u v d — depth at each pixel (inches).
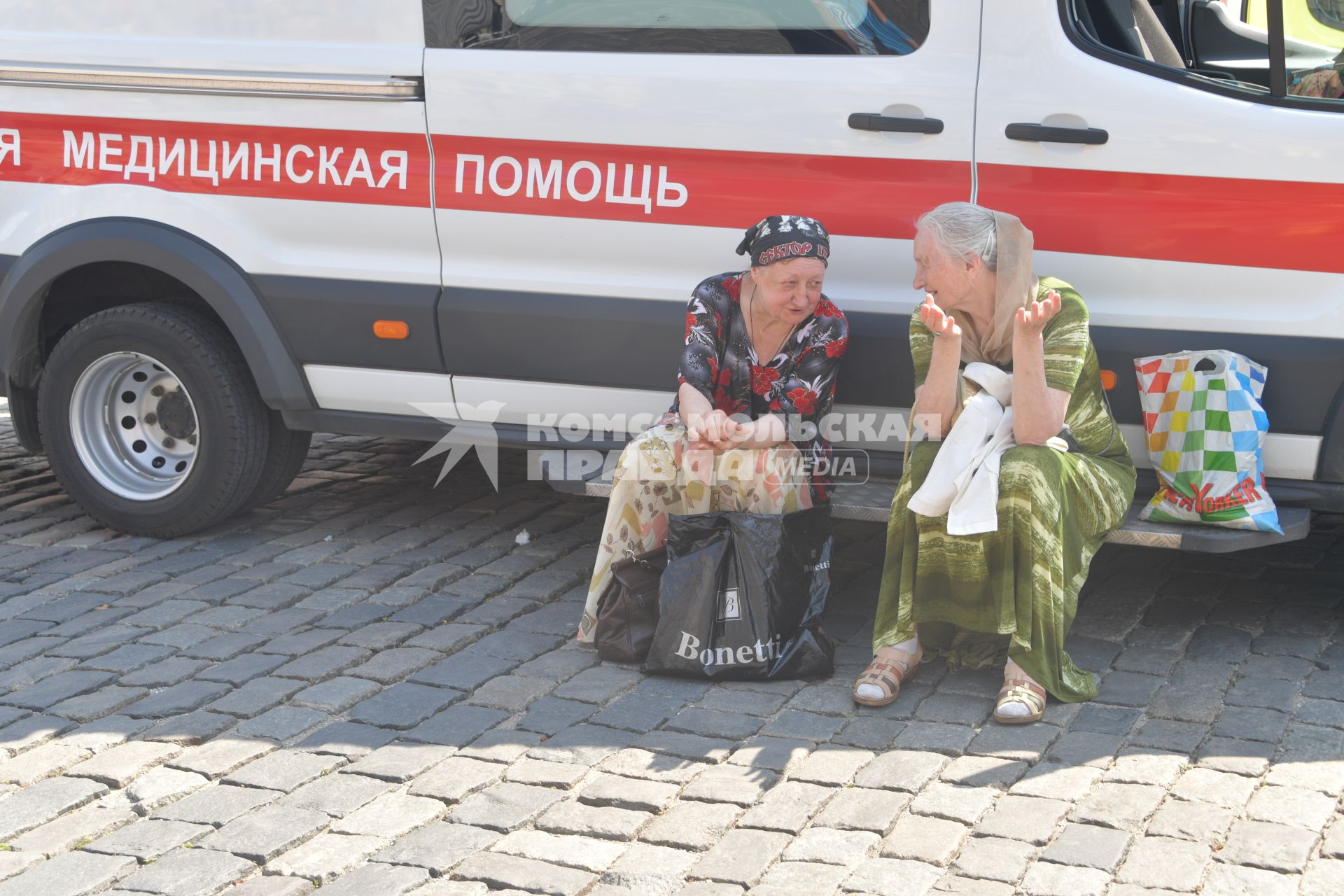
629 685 170.2
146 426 230.5
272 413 227.8
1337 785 138.8
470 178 199.9
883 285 187.0
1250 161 171.0
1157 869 124.9
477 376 207.2
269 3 205.9
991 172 179.8
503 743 155.3
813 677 170.6
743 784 143.8
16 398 233.6
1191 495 173.6
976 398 162.7
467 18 197.3
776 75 185.0
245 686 170.4
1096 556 210.2
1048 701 161.6
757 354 181.8
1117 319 179.6
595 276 197.6
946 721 157.6
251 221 211.8
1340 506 177.9
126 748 154.8
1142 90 173.6
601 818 137.8
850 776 145.2
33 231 221.6
